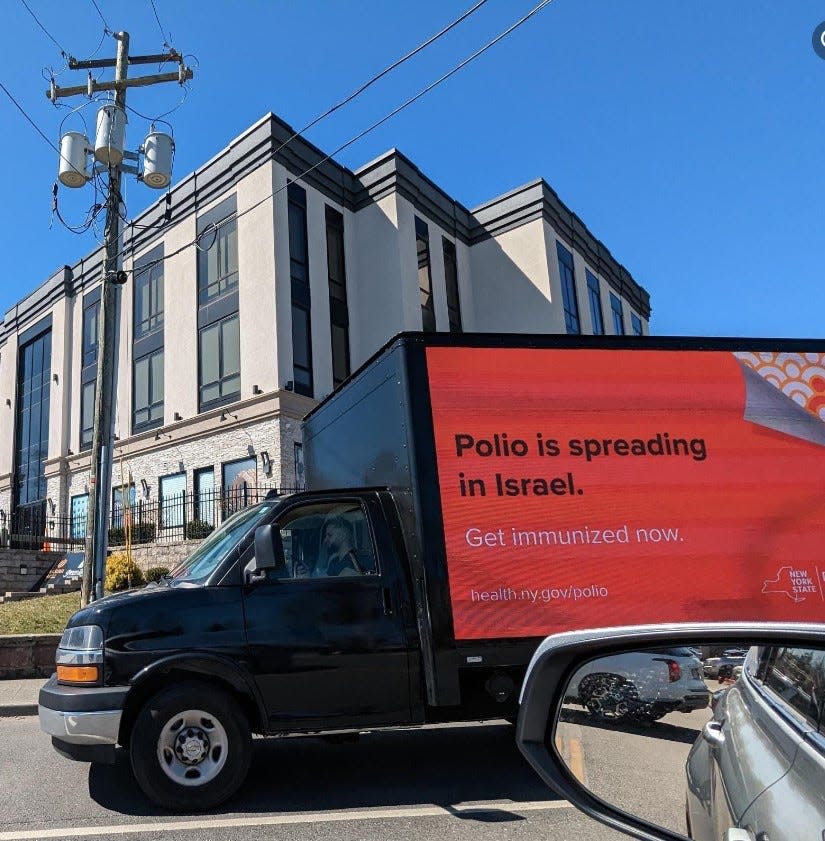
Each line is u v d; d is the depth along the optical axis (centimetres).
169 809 452
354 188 2422
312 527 514
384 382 549
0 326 3303
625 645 222
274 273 1995
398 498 520
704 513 520
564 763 212
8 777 532
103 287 1185
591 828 422
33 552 1888
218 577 487
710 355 558
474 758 577
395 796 483
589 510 509
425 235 2486
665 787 214
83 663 455
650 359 549
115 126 1201
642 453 526
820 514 532
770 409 550
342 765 559
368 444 576
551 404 526
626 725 218
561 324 2608
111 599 490
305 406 1983
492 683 483
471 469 503
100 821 439
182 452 2158
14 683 880
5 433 3122
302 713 467
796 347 569
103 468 1106
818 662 186
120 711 444
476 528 493
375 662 480
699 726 222
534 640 479
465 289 2688
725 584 509
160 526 2022
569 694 218
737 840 166
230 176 2184
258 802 472
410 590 499
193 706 457
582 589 493
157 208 2436
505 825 428
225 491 2011
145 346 2412
